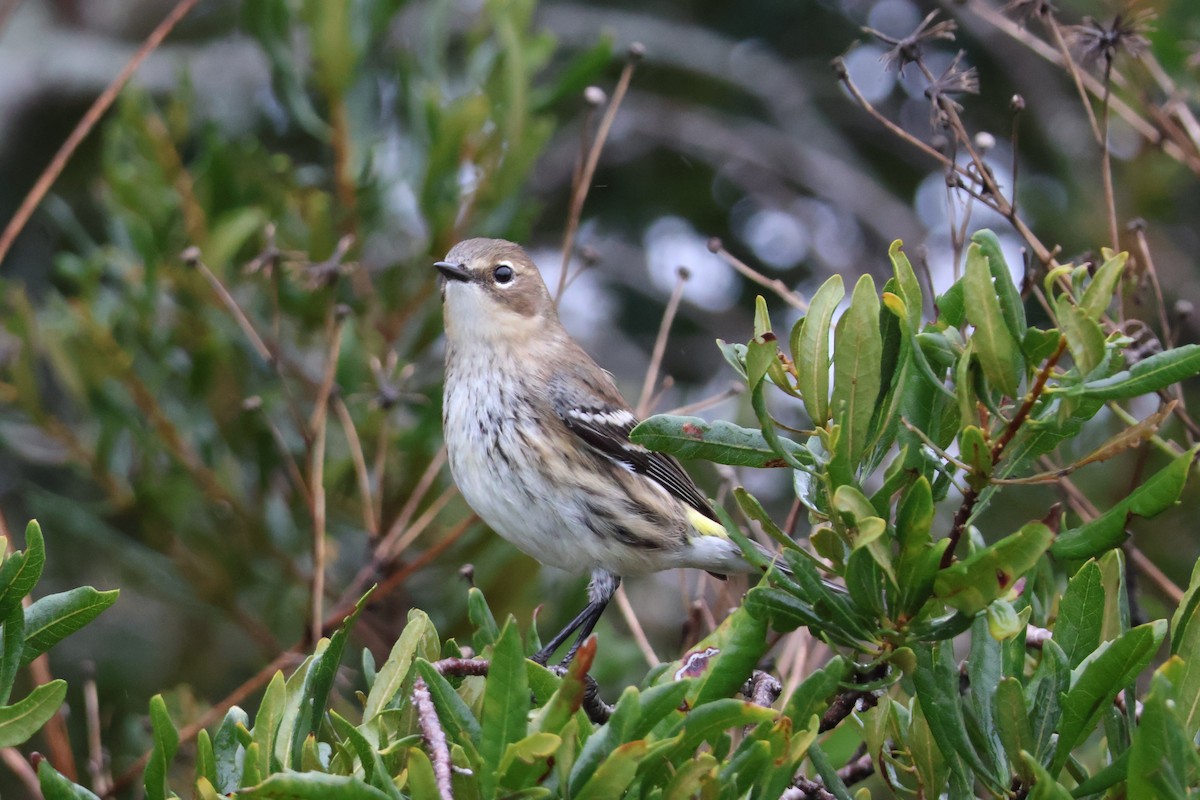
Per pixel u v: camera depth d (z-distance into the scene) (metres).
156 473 11.73
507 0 12.03
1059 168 16.34
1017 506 12.30
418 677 5.66
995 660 5.81
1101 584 5.62
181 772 10.17
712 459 5.57
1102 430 11.37
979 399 5.31
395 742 5.40
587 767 4.83
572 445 10.49
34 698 5.54
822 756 5.83
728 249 19.03
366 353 12.05
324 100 12.76
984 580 4.98
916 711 6.00
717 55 19.45
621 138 19.41
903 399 5.53
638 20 19.53
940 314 5.54
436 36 12.52
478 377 10.52
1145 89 10.47
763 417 5.25
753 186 19.72
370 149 11.92
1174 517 11.61
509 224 12.20
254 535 11.82
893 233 18.52
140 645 14.10
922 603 5.17
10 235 10.43
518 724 4.85
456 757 5.19
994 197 8.44
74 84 17.91
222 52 18.30
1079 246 14.20
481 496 10.52
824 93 19.67
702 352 18.39
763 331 5.39
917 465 5.49
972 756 5.49
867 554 5.23
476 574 11.62
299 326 12.45
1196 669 5.38
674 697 4.87
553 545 10.54
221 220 11.80
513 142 12.02
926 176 19.16
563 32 19.42
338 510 12.07
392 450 11.95
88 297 11.72
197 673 13.59
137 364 11.96
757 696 6.31
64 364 11.59
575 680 4.85
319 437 10.27
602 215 19.05
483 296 10.61
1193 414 11.39
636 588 14.88
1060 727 5.28
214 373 11.88
